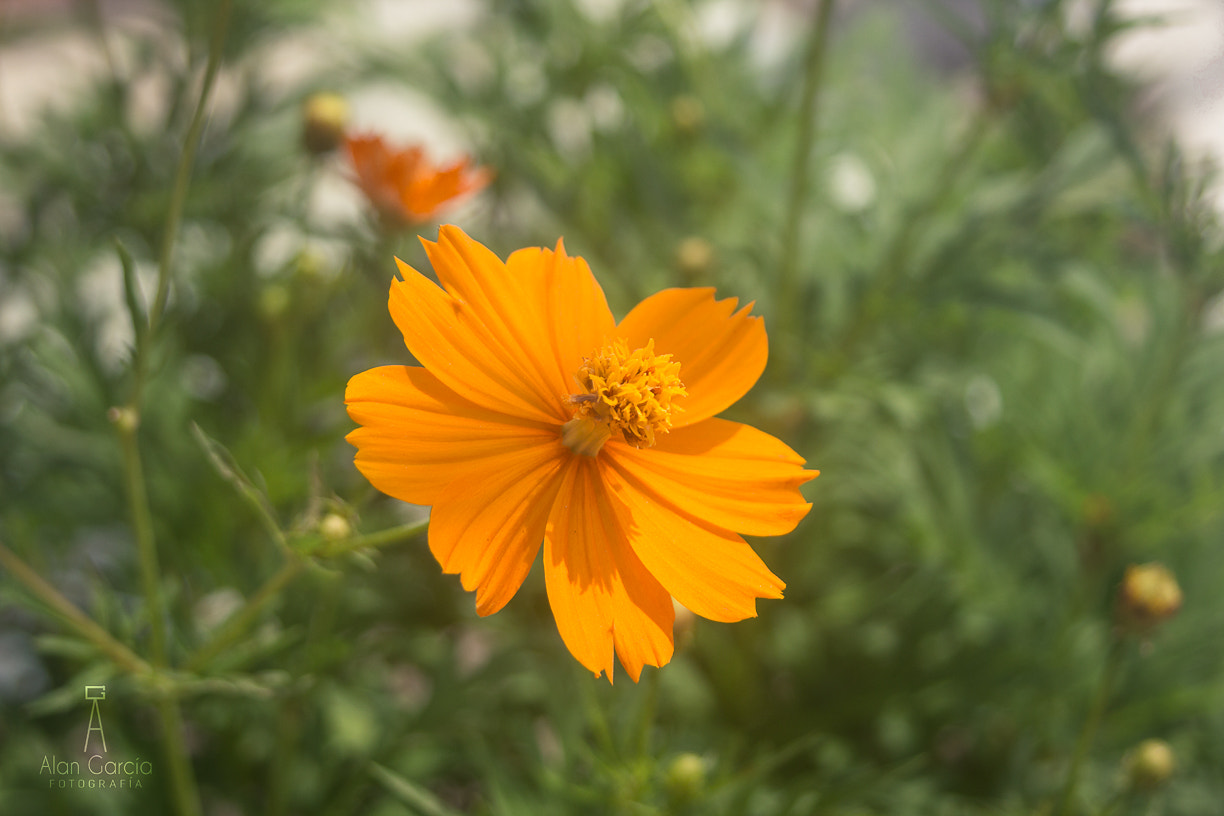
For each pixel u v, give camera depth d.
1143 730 0.35
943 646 0.37
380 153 0.30
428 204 0.30
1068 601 0.37
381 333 0.34
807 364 0.37
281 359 0.33
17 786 0.32
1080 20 0.35
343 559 0.29
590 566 0.23
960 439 0.38
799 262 0.38
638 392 0.24
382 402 0.23
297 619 0.31
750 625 0.37
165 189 0.37
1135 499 0.36
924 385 0.38
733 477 0.24
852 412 0.37
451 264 0.23
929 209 0.36
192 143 0.25
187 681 0.26
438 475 0.23
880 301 0.36
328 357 0.35
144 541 0.26
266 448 0.33
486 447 0.23
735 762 0.35
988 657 0.36
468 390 0.23
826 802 0.29
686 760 0.27
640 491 0.24
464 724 0.33
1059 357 0.38
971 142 0.36
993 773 0.36
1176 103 0.38
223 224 0.37
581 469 0.24
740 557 0.24
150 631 0.28
